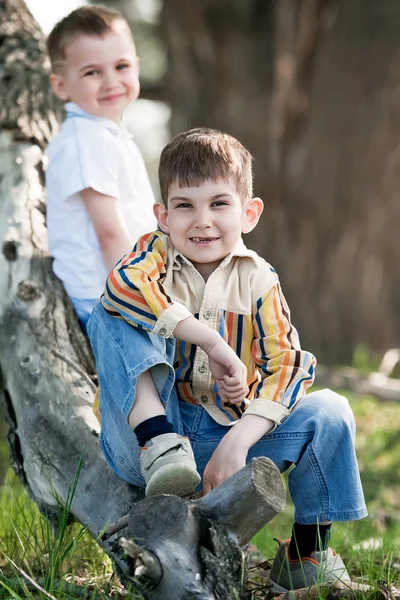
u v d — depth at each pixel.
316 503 3.41
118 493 3.71
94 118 5.04
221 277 3.58
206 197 3.47
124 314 3.35
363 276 13.85
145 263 3.48
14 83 6.54
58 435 4.26
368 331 13.88
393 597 3.28
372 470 7.89
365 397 9.95
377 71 13.48
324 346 13.96
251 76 14.27
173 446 3.14
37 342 4.86
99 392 3.59
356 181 13.66
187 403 3.62
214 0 14.18
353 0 13.56
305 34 13.88
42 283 5.14
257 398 3.36
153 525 2.95
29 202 5.77
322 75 13.78
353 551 4.27
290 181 14.02
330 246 13.91
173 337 3.39
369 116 13.53
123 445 3.44
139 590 3.01
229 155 3.51
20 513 4.62
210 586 2.91
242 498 2.98
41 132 6.31
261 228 14.27
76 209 5.00
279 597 3.29
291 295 14.11
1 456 7.37
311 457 3.37
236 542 3.02
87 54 5.00
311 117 13.87
